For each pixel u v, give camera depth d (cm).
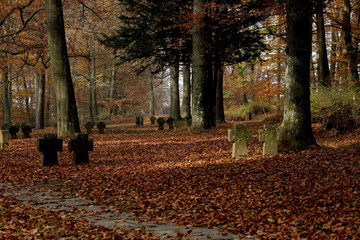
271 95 3256
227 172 938
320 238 459
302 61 1178
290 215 577
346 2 2103
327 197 662
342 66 2608
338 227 489
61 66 1825
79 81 4606
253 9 1980
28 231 491
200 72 1992
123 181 891
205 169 998
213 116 2375
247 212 610
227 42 2152
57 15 1802
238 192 745
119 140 1806
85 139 1162
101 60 4253
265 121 2662
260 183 806
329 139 1517
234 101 4338
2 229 494
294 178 830
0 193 752
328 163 962
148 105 6122
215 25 1992
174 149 1440
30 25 2284
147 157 1287
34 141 1808
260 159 1095
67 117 1847
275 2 1811
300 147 1179
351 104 1616
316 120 1809
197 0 1917
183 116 3184
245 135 1186
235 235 499
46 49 2331
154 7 2111
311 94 1764
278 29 2494
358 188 705
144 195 759
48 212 605
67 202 701
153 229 528
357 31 2252
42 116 3102
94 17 2675
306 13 1137
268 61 2823
